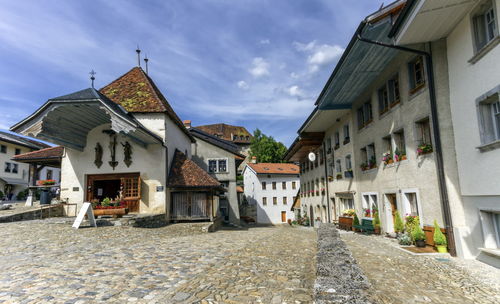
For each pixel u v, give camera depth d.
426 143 11.00
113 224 13.73
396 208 13.49
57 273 6.33
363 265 7.64
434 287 6.01
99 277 6.06
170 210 17.89
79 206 17.38
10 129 14.66
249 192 52.84
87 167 17.70
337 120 21.20
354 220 16.72
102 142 17.84
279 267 7.06
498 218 8.29
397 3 10.06
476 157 8.53
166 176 17.69
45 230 11.63
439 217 10.15
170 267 6.96
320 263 5.57
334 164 22.27
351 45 11.76
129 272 6.47
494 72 7.61
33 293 5.06
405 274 6.91
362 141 16.95
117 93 20.27
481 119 8.23
